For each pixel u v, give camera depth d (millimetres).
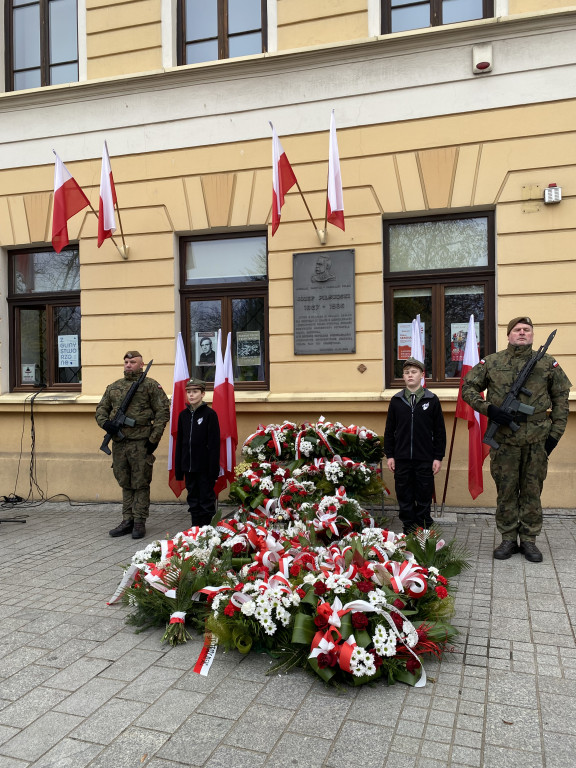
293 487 5324
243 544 4070
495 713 2678
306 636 3043
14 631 3697
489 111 6348
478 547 5133
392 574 3393
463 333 6707
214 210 7242
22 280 8336
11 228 8047
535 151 6223
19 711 2771
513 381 4785
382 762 2342
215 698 2861
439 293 6754
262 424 7066
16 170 7996
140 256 7508
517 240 6281
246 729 2590
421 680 2938
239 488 5605
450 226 6711
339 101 6805
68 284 8125
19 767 2361
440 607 3305
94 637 3596
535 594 4039
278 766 2326
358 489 5590
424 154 6535
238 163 7156
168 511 7055
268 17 7031
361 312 6785
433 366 6812
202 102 7250
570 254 6125
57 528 6438
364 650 2920
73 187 6828
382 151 6664
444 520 5984
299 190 6484
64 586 4523
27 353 8312
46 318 8195
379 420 6719
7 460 8031
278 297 7043
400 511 5195
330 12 6816
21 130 7934
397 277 6801
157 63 7453
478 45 6328
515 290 6289
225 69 7102
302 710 2740
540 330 6230
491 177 6352
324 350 6883
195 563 3791
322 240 6832
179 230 7383
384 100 6652
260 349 7375
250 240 7379
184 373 6324
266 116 7051
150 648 3439
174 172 7367
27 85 8273
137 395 6023
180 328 7547
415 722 2621
